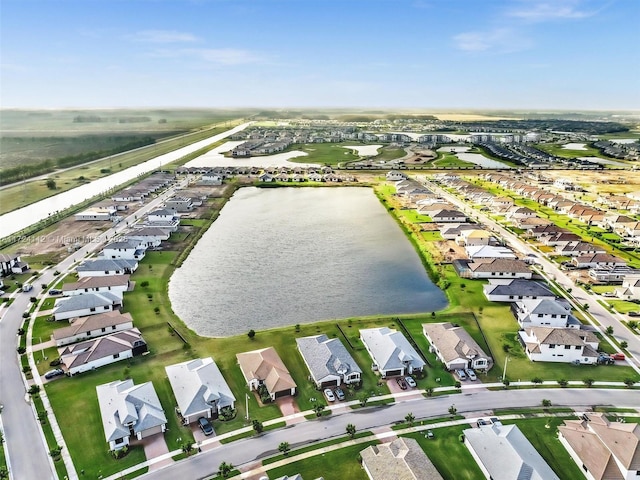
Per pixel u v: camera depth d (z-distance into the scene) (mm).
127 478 61781
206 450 67188
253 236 171250
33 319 103000
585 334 96062
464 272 130000
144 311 108125
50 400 76500
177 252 149750
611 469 61750
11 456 64812
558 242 156750
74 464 63812
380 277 134375
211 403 74188
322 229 181500
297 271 138250
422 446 67875
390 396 80062
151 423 69812
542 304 104500
